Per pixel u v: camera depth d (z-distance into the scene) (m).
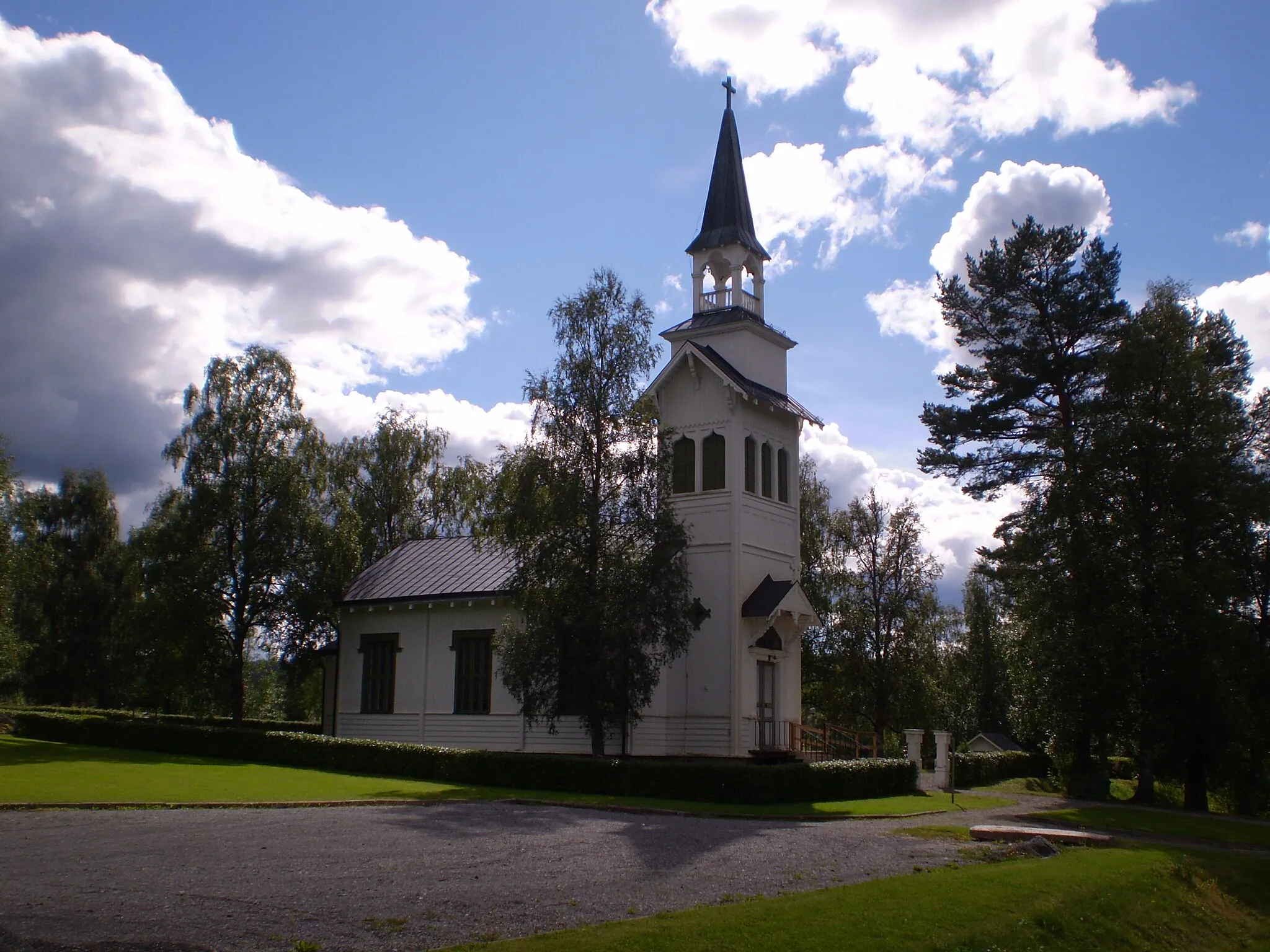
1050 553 37.91
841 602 51.91
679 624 32.50
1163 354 38.12
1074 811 30.98
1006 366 45.53
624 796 28.81
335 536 44.88
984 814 28.92
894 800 31.69
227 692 44.97
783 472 42.50
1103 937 15.73
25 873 14.10
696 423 40.28
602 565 33.00
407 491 69.25
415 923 12.05
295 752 35.75
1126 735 36.28
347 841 18.06
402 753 33.25
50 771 28.89
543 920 12.59
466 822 21.34
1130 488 37.16
